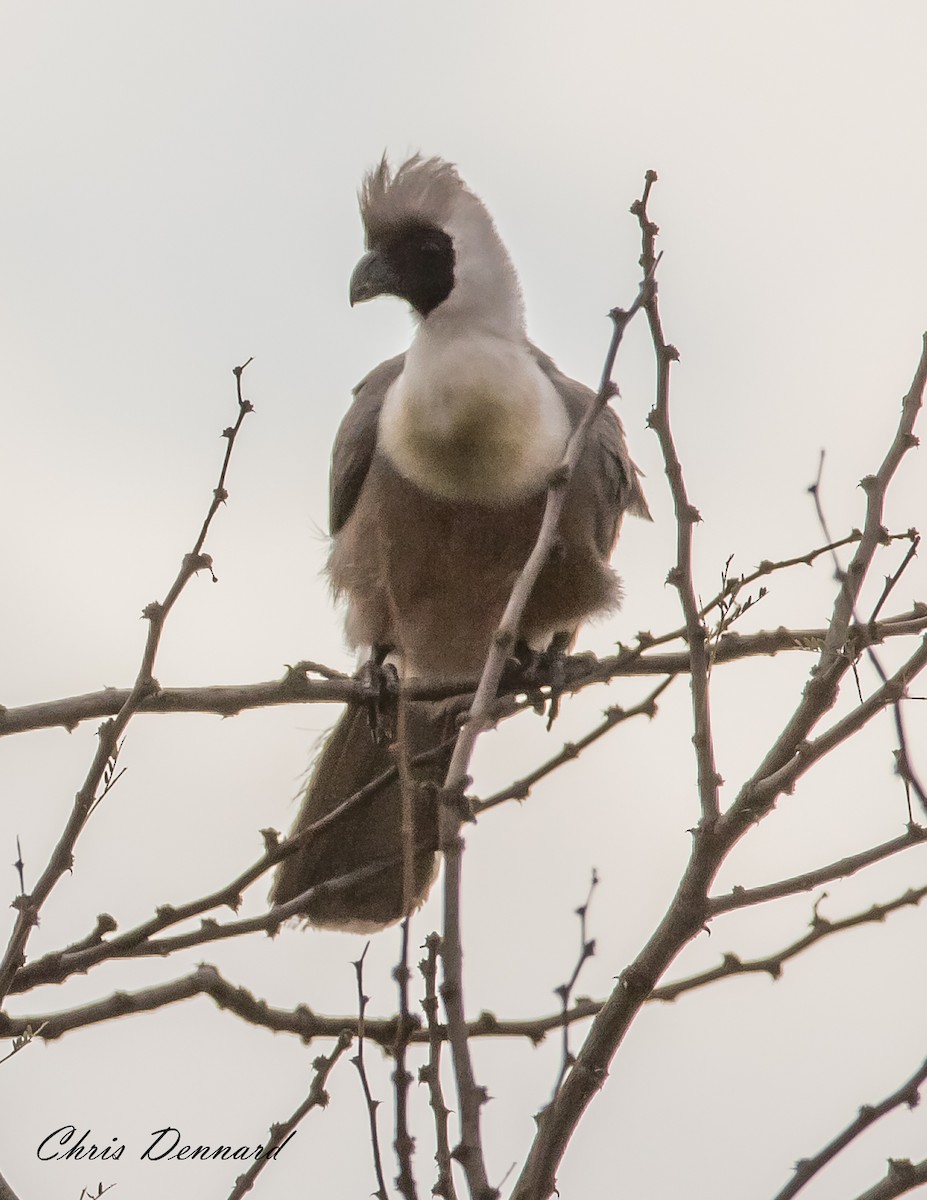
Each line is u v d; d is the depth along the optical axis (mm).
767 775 6758
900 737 6832
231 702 8508
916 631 8547
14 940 6625
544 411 11312
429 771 10734
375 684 10859
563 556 11344
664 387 6969
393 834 11016
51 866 6750
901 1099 6305
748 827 6602
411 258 11523
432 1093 5832
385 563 9766
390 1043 7855
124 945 7410
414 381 11281
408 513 11352
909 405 7422
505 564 11359
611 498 11703
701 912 6605
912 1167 6199
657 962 6527
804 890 6742
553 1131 6117
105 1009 7457
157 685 7066
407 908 5996
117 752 6930
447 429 11078
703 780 6684
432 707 11344
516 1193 5984
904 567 6945
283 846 7688
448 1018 5840
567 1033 6105
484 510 11195
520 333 11578
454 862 6035
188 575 7102
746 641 8836
